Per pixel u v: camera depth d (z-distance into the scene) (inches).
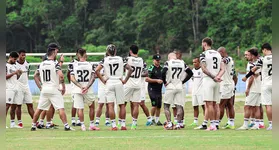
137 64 2292.1
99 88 2514.8
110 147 1678.2
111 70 2201.0
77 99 2247.8
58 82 2202.3
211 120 2193.7
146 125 2549.2
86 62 2258.9
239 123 2664.9
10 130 2283.5
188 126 2481.5
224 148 1640.0
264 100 2180.1
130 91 2298.2
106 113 2561.5
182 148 1646.2
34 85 4630.9
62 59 2373.3
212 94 2166.6
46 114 2375.7
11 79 2439.7
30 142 1814.7
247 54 2271.2
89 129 2273.6
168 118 2273.6
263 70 2169.0
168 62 2255.2
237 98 4279.0
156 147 1672.0
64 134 2069.4
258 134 2021.4
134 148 1652.3
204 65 2130.9
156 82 2504.9
